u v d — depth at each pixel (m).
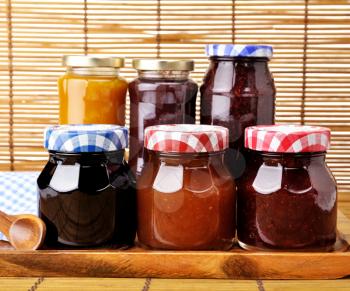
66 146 0.70
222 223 0.71
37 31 1.00
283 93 1.01
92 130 0.71
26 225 0.72
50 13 1.00
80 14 1.00
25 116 1.02
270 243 0.71
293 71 1.00
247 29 0.99
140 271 0.69
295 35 0.99
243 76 0.77
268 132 0.70
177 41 1.00
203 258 0.69
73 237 0.71
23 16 1.00
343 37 0.99
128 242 0.74
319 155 0.71
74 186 0.70
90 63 0.79
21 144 1.02
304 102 1.01
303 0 0.98
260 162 0.72
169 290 0.67
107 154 0.72
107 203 0.71
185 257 0.69
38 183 0.73
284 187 0.70
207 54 0.79
